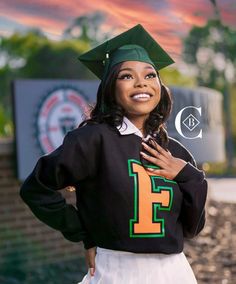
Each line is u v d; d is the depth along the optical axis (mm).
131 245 2182
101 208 2199
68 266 6727
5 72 26578
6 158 6379
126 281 2205
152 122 2367
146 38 2367
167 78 27062
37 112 6527
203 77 36688
